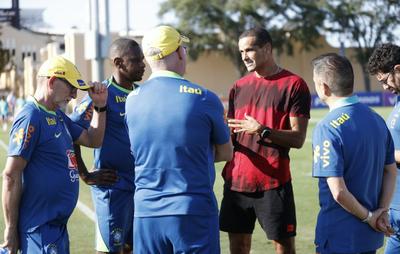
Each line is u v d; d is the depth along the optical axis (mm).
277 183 12367
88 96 12438
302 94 12242
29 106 10016
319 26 140375
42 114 10039
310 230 18422
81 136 11211
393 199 10922
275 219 12383
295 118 12219
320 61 9344
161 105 9484
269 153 12383
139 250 9805
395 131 10828
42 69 10188
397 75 10609
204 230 9484
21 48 156125
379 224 9258
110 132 12648
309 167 32656
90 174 12383
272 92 12445
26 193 10055
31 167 10031
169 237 9508
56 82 10078
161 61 9703
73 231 18766
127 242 13289
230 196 12883
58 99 10133
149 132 9523
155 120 9484
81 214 21188
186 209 9352
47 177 10039
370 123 9250
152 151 9531
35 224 10031
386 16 145000
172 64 9727
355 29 144250
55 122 10227
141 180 9719
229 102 13211
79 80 10320
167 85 9562
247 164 12570
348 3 141625
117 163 12734
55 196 10117
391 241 11133
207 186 9578
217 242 9672
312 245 16719
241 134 12656
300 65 147875
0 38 154000
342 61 9234
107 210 12812
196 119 9398
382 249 15969
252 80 12820
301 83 12297
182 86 9531
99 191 12898
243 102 12836
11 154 9812
